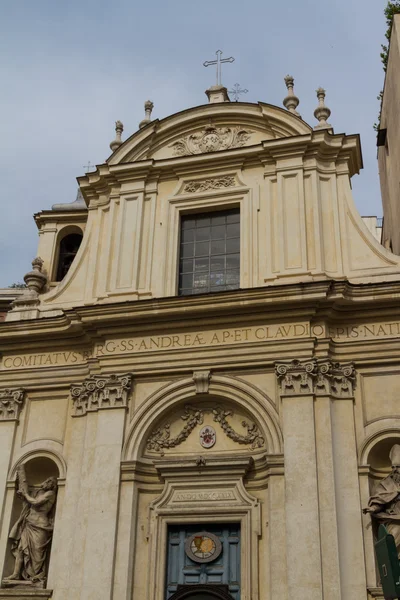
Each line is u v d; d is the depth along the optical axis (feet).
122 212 58.23
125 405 50.31
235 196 56.49
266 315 50.08
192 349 50.75
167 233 56.65
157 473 48.98
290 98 60.44
